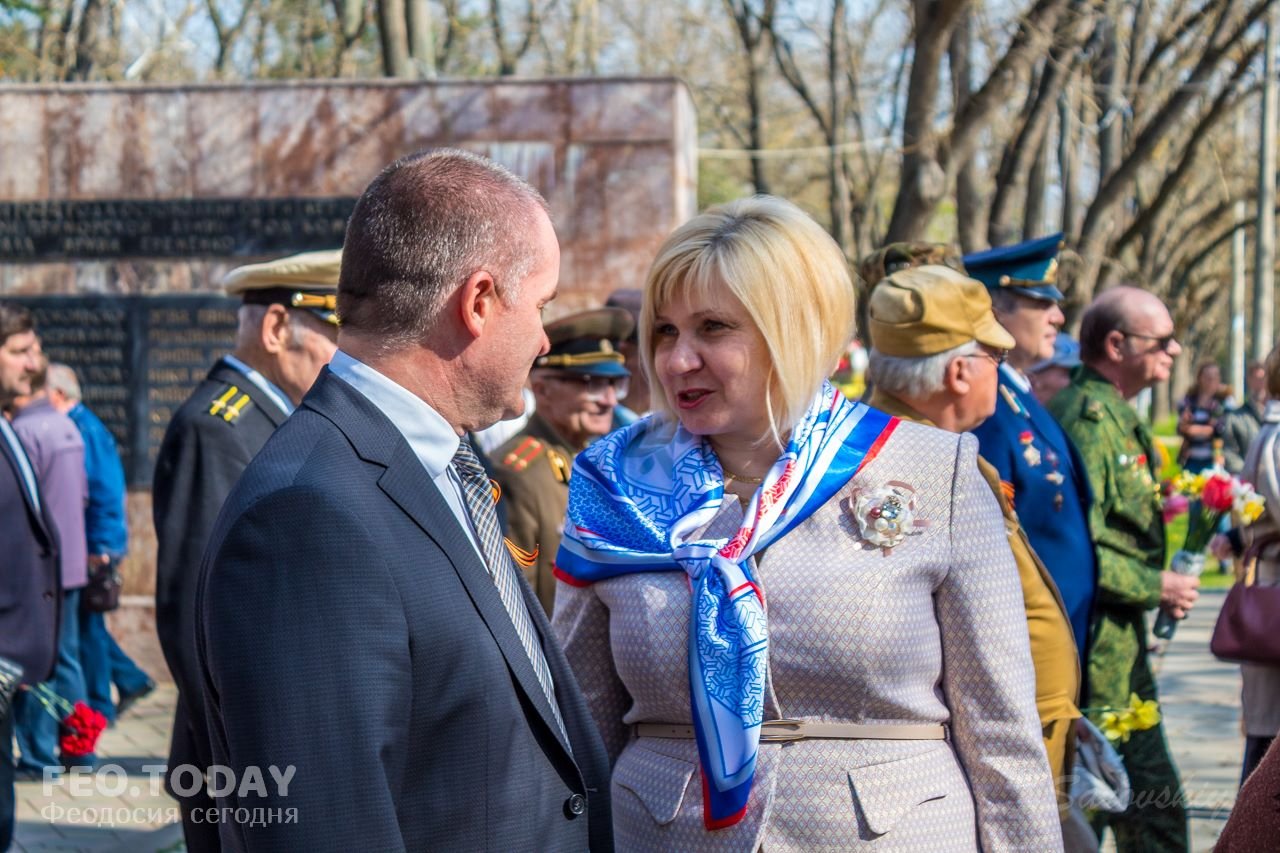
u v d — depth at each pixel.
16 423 6.66
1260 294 23.03
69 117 8.16
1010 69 10.34
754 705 2.24
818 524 2.33
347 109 8.10
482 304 1.85
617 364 4.62
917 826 2.24
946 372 3.24
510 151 8.05
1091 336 4.67
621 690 2.55
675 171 7.96
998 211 13.98
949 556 2.31
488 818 1.76
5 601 4.86
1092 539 3.83
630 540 2.45
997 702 2.30
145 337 8.15
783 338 2.34
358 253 1.86
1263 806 1.71
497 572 1.97
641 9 24.25
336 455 1.76
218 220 8.13
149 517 8.14
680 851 2.30
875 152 24.66
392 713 1.66
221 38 20.36
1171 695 7.55
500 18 22.02
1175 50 16.95
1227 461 13.57
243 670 1.63
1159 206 17.12
